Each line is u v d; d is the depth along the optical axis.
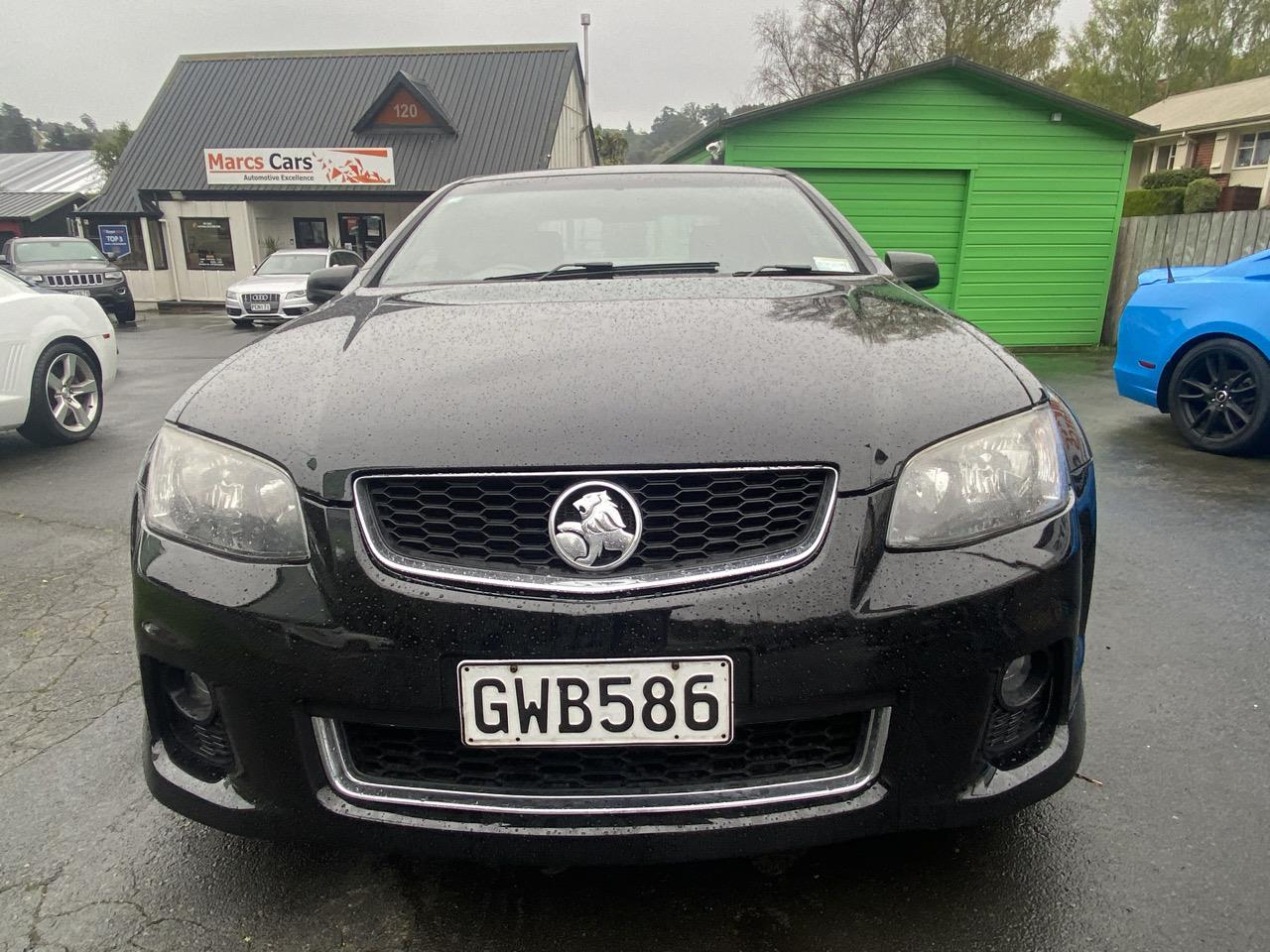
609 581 1.30
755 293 2.03
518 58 24.61
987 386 1.49
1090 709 2.21
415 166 22.14
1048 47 31.25
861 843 1.73
